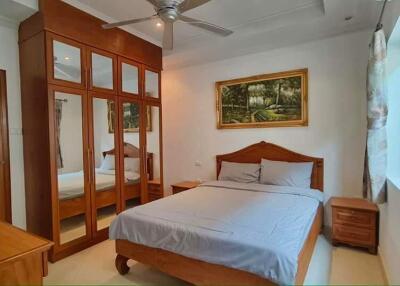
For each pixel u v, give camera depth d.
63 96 2.61
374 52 2.21
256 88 3.66
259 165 3.53
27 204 2.78
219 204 2.49
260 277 1.59
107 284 2.13
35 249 1.12
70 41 2.62
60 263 2.48
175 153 4.49
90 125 2.84
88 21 2.79
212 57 3.86
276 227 1.88
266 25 3.02
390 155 2.40
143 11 2.85
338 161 3.14
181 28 3.23
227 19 2.99
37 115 2.58
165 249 1.94
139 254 2.12
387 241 2.18
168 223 2.00
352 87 3.04
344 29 2.94
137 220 2.12
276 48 3.51
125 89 3.24
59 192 2.57
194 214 2.19
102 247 2.84
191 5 1.91
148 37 3.56
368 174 2.36
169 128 4.54
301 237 1.78
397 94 2.37
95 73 2.88
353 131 3.05
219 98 3.98
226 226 1.91
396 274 1.86
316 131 3.27
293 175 3.16
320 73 3.22
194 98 4.25
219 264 1.71
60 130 2.57
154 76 3.69
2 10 2.43
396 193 1.86
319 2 2.64
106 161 3.03
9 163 2.71
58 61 2.54
